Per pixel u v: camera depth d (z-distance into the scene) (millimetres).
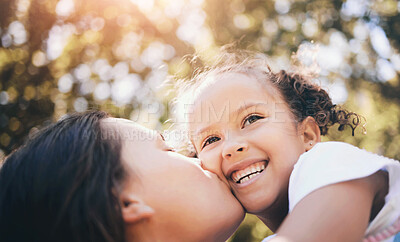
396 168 1370
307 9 9000
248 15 8867
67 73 7469
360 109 6648
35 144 1456
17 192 1339
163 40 8078
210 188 1459
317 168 1333
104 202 1224
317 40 8641
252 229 7500
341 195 1225
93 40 7902
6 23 7180
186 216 1337
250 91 1785
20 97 6914
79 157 1315
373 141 7484
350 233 1165
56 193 1267
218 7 8328
